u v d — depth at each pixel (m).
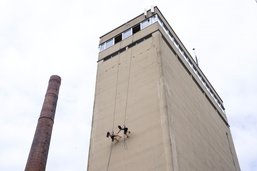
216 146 38.12
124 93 32.84
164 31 38.00
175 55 38.06
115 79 35.38
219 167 35.50
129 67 35.09
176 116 29.34
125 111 31.06
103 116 32.66
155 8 39.56
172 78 32.91
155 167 24.80
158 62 32.31
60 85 37.03
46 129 31.28
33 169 28.00
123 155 27.62
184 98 34.00
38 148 29.53
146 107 29.56
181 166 25.42
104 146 29.84
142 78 32.47
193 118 34.16
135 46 36.91
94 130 32.12
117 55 38.16
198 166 29.20
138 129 28.47
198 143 32.16
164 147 25.44
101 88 35.84
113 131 30.11
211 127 39.69
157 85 30.44
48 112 32.84
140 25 39.06
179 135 28.05
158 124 27.36
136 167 25.98
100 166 28.48
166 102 28.48
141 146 27.00
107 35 42.22
